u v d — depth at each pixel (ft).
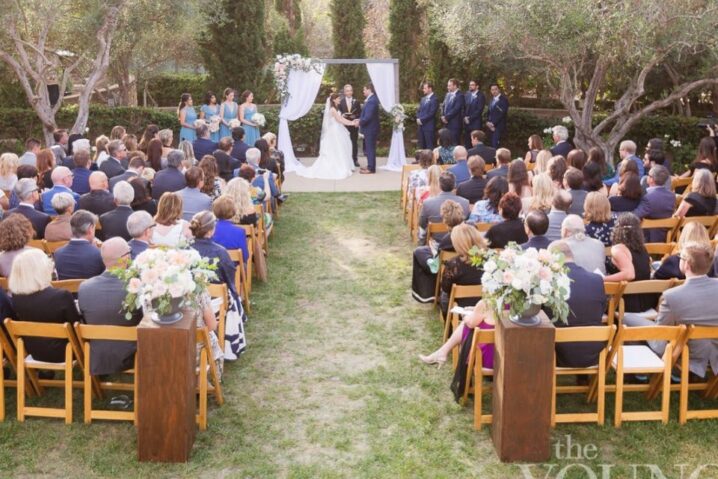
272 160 36.22
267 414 17.69
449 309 20.61
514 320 15.48
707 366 18.13
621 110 41.98
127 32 50.01
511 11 37.27
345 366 20.20
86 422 16.93
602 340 16.35
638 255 19.65
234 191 26.02
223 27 56.65
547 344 15.21
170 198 21.50
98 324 16.85
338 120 46.21
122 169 30.53
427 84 48.44
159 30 54.34
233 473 15.37
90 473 15.30
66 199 22.36
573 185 25.81
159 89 71.61
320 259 29.55
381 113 55.47
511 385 15.39
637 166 30.76
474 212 25.43
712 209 25.53
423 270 23.72
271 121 53.62
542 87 59.16
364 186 43.39
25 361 17.25
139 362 15.24
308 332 22.41
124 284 16.72
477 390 16.79
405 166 36.60
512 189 27.17
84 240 19.62
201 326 17.66
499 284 15.37
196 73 71.82
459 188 28.45
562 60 40.09
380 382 19.29
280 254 30.14
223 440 16.55
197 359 17.66
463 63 55.01
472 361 17.25
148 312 15.84
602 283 17.25
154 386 15.35
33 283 16.65
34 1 42.88
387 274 27.68
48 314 16.70
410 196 32.37
